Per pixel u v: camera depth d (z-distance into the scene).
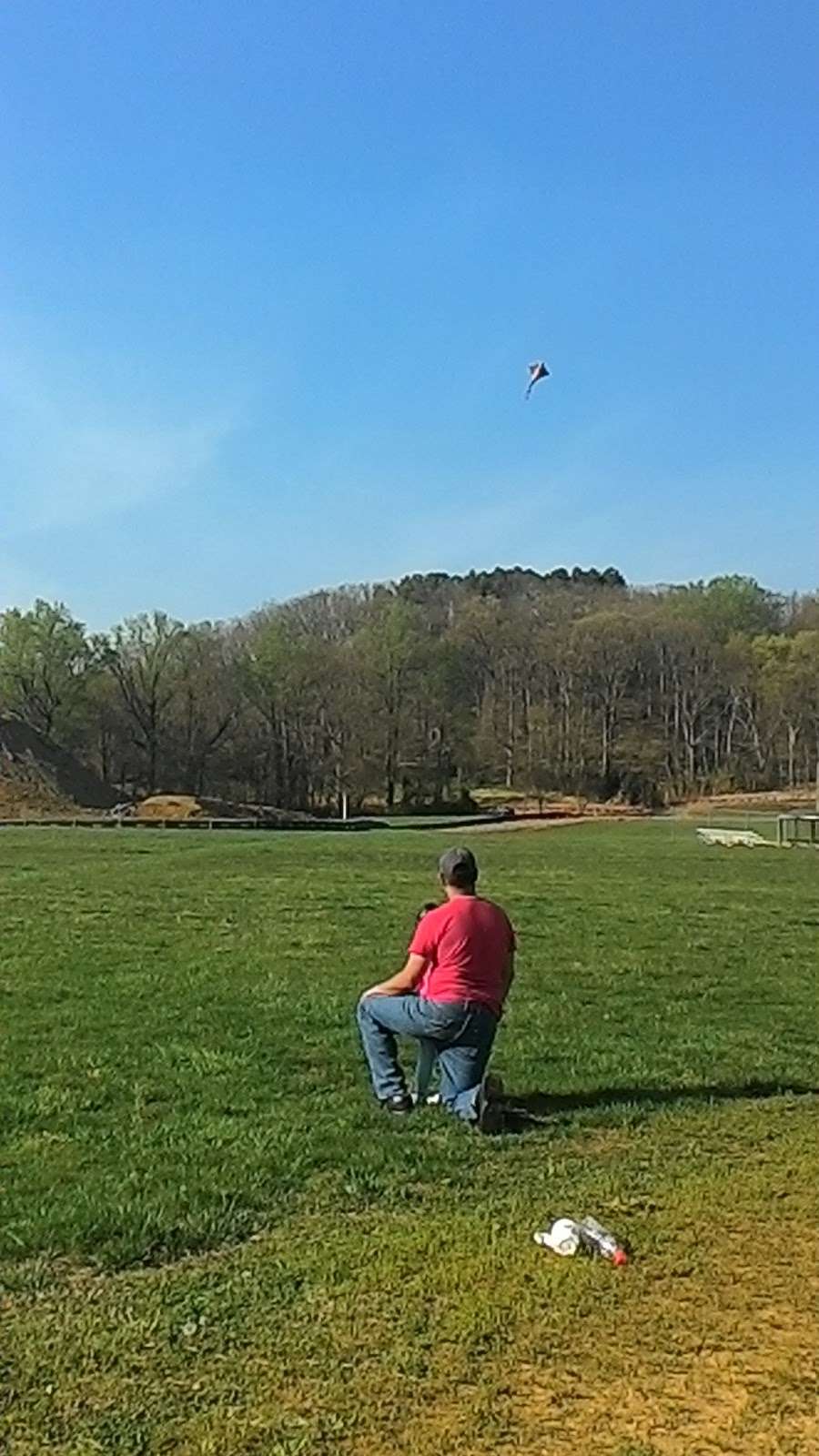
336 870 32.75
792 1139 8.44
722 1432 4.59
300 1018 12.25
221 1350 5.16
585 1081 10.05
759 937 19.52
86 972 14.91
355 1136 8.36
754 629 109.75
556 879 30.36
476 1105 8.56
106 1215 6.66
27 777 83.25
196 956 16.28
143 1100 9.24
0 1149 7.97
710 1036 11.98
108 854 38.81
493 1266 6.02
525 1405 4.76
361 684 98.31
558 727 105.62
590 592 129.25
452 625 109.75
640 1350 5.19
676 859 39.12
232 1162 7.70
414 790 99.69
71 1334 5.31
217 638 100.56
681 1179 7.49
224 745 98.38
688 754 104.12
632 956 17.16
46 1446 4.46
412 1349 5.17
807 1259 6.16
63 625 94.62
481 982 9.05
